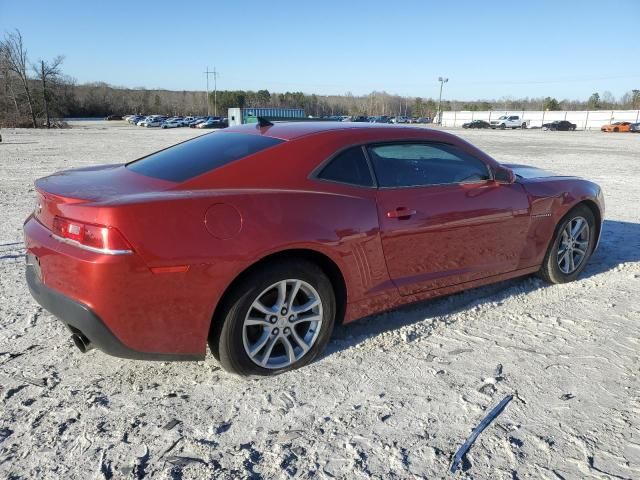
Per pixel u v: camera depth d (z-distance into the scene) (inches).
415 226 136.2
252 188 117.3
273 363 121.0
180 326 106.6
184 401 110.9
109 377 119.9
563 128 2541.8
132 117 3368.6
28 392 112.7
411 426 103.7
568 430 103.3
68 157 737.6
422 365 127.8
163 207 102.9
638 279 193.0
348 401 112.0
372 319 153.9
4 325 145.3
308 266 118.8
